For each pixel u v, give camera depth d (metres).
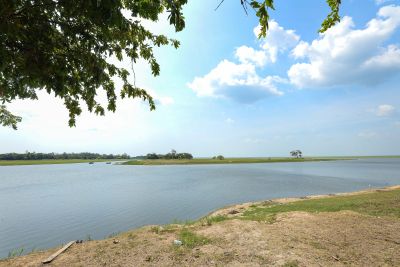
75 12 3.61
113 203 27.27
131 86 5.71
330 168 98.62
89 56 4.48
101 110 5.71
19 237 16.31
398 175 62.72
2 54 3.60
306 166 117.00
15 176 70.12
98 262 7.01
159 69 5.83
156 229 10.05
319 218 10.75
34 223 19.62
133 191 36.16
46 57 3.92
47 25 3.86
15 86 4.59
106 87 5.50
